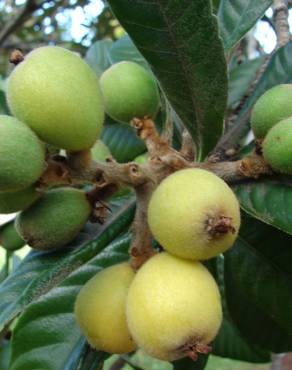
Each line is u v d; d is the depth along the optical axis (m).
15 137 0.14
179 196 0.15
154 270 0.15
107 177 0.17
